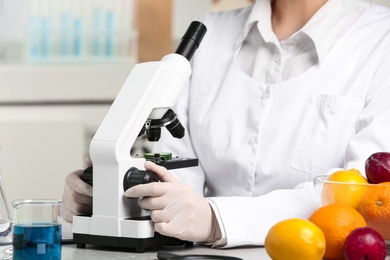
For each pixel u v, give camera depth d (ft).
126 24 15.40
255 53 7.88
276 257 5.12
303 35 7.55
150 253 5.72
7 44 16.01
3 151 14.14
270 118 7.45
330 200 5.49
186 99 8.00
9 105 14.35
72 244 6.11
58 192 14.29
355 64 7.41
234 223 5.98
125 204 5.77
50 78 14.42
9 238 5.69
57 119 14.35
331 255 5.30
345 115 7.25
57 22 15.29
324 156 7.25
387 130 6.94
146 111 5.84
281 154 7.35
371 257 5.05
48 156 14.25
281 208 6.21
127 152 5.80
